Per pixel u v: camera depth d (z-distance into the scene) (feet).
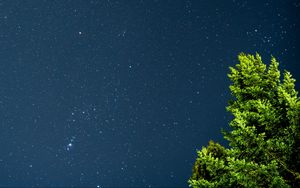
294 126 14.07
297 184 14.06
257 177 13.30
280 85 16.03
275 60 16.58
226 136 16.44
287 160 14.11
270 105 14.98
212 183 15.11
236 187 15.02
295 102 14.03
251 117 15.33
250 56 16.98
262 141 14.15
